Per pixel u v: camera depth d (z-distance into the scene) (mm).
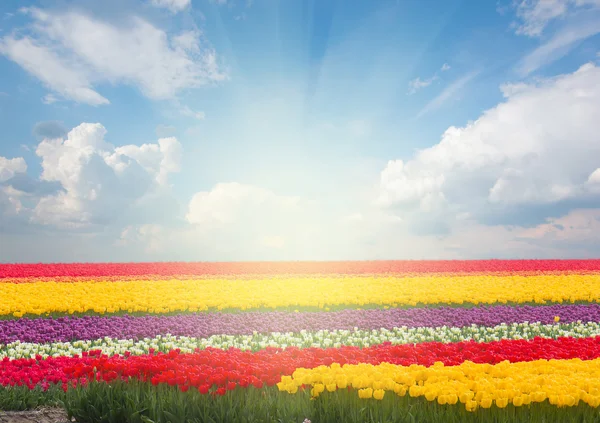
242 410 5762
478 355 8422
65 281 23219
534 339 10031
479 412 5555
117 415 5996
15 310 14953
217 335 12258
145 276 25156
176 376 6664
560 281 22562
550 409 5645
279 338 11859
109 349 10312
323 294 18219
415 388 5844
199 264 31453
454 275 26547
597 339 10273
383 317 14703
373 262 33062
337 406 5777
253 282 22531
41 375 7340
